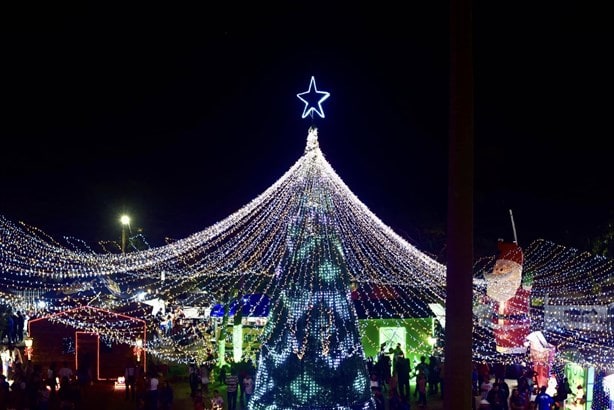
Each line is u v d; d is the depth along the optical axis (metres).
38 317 33.06
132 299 37.81
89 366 31.53
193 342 37.59
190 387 30.92
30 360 30.42
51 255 30.19
